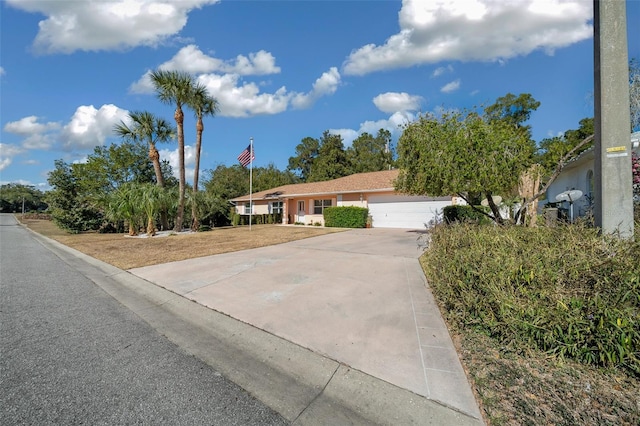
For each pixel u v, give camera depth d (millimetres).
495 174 7156
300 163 49469
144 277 6301
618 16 3209
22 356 2900
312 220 22234
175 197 17703
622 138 3180
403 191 10352
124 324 3803
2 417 1995
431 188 8688
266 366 2732
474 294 2840
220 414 2049
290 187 26438
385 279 5434
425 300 4242
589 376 2184
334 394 2281
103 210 19047
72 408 2096
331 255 8055
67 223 19297
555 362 2324
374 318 3645
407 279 5395
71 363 2768
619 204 3168
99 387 2367
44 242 14219
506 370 2357
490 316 2686
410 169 9180
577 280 2381
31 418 1984
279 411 2096
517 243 3266
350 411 2088
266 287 5176
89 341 3273
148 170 25766
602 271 2301
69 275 6828
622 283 2160
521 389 2123
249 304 4363
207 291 5109
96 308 4457
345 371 2537
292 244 10609
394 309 3916
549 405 1939
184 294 5016
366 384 2340
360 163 41438
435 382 2287
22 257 9562
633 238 2664
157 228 19203
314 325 3521
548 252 2764
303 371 2611
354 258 7531
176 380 2488
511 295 2496
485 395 2094
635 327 2027
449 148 7570
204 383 2447
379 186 17938
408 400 2117
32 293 5297
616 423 1752
